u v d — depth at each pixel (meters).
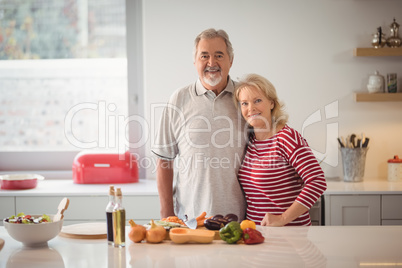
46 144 3.93
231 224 1.92
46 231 1.88
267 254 1.77
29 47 3.88
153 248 1.86
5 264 1.69
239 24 3.66
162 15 3.68
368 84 3.58
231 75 3.70
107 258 1.74
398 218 3.18
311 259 1.71
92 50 3.88
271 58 3.68
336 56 3.66
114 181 3.57
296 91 3.68
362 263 1.67
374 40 3.54
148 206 3.26
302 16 3.65
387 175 3.67
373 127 3.69
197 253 1.79
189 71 3.71
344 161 3.53
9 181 3.37
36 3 3.87
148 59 3.71
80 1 3.85
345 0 3.63
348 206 3.19
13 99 3.91
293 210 2.28
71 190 3.35
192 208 2.60
